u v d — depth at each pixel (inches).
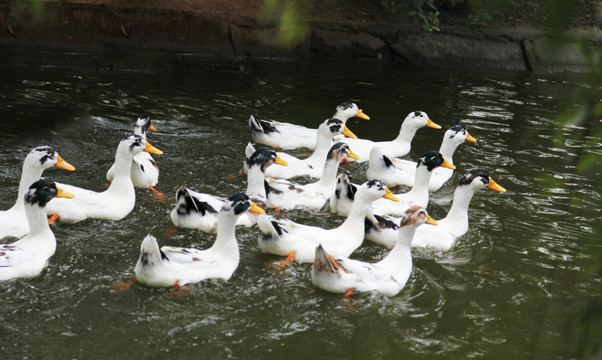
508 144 482.6
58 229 312.8
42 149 310.8
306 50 673.6
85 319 240.2
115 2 612.4
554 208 385.4
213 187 380.2
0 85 504.4
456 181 426.0
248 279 281.9
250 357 226.1
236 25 646.5
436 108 554.9
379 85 608.1
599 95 84.0
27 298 251.8
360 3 735.7
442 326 260.1
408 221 288.5
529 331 259.3
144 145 334.6
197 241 313.6
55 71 552.1
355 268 276.8
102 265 282.5
